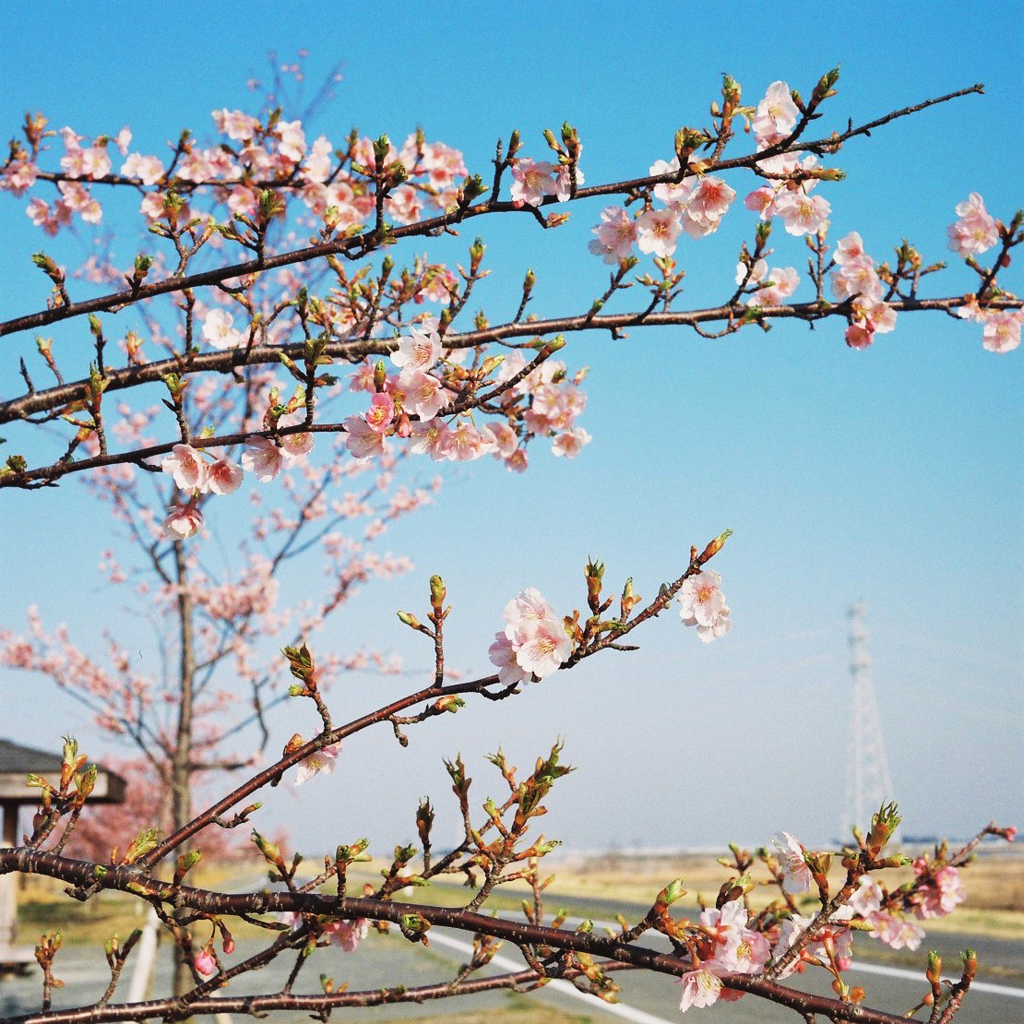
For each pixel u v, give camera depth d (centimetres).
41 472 253
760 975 200
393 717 213
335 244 288
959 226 358
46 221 464
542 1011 1011
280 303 316
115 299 296
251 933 1730
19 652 1444
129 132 473
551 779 209
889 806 207
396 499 1360
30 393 293
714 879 3173
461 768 214
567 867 6197
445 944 1659
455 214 284
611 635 206
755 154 286
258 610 1323
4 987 1234
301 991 1127
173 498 252
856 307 348
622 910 2083
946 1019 216
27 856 214
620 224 305
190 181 456
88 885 213
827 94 274
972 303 357
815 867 211
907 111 283
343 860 212
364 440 246
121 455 252
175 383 236
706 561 213
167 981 1271
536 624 204
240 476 247
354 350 319
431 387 251
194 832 217
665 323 332
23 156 449
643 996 1106
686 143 279
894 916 282
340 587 1395
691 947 193
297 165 454
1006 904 2281
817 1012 194
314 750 216
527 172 284
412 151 452
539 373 367
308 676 211
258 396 923
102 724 1452
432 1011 1015
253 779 219
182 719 1048
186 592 1084
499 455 377
